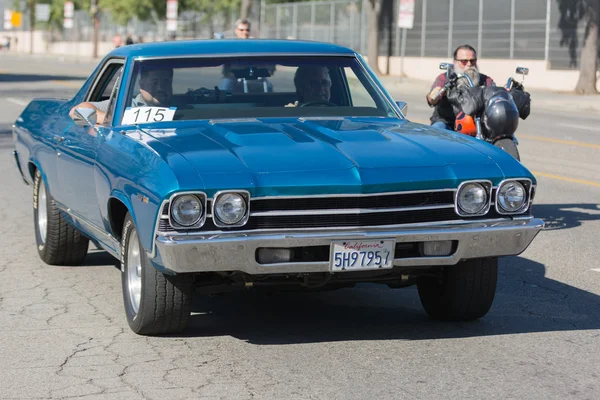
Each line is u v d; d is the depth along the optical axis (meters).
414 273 8.08
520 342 7.96
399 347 7.80
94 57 96.25
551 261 11.27
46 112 11.27
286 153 7.50
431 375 7.07
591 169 19.45
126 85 9.03
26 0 125.25
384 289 9.95
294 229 7.11
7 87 42.50
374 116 9.26
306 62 9.43
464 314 8.46
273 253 7.18
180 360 7.45
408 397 6.60
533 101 37.94
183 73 9.09
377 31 56.75
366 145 7.78
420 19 55.12
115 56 9.73
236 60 9.23
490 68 48.91
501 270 10.80
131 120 8.80
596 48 41.47
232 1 77.19
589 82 41.44
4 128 25.55
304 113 9.07
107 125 9.03
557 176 18.42
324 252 7.26
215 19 81.00
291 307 9.17
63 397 6.64
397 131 8.40
